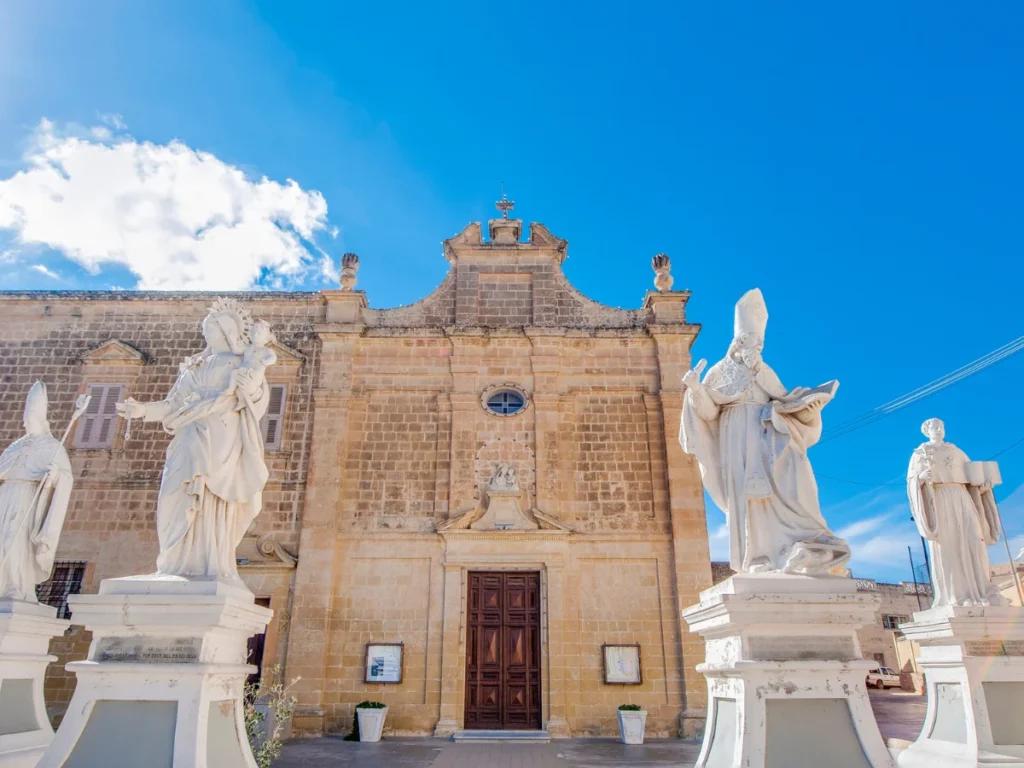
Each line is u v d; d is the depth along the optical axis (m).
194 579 5.91
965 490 9.67
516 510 17.73
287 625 16.89
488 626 17.05
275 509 17.92
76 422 18.73
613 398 19.03
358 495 18.11
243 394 6.65
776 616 5.28
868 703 5.17
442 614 16.95
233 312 7.27
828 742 5.05
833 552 5.65
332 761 12.73
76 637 16.70
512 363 19.31
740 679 5.21
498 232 21.05
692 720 16.00
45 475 9.55
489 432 18.62
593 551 17.56
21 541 9.34
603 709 16.34
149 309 20.05
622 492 18.11
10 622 8.73
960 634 8.67
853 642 5.33
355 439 18.66
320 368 19.20
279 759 12.85
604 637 16.89
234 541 6.57
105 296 20.05
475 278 20.38
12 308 19.97
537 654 16.86
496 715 16.41
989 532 9.59
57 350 19.59
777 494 6.04
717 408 6.45
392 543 17.64
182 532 6.17
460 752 14.02
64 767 5.19
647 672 16.59
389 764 12.48
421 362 19.38
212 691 5.68
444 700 16.20
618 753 13.96
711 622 5.69
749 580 5.46
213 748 5.59
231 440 6.55
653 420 18.73
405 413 18.92
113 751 5.27
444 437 18.67
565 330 19.31
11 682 8.86
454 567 17.28
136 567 17.45
